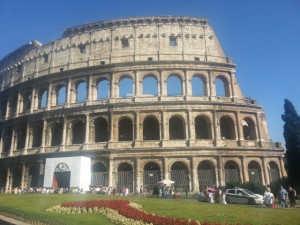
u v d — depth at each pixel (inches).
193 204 1569.9
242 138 2881.4
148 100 2910.9
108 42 3218.5
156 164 2736.2
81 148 2866.6
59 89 3297.2
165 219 943.0
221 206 1494.8
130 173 2709.2
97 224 940.0
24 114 3378.4
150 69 3024.1
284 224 959.0
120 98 2947.8
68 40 3383.4
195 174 2662.4
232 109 2923.2
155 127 2992.1
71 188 2554.1
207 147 2728.8
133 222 957.8
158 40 3157.0
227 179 2709.2
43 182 2682.1
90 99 3024.1
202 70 3051.2
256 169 2849.4
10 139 3494.1
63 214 1144.2
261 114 3034.0
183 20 3223.4
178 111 2851.9
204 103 2871.6
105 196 2016.5
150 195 2432.3
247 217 1098.7
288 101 2930.6
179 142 2765.7
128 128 3011.8
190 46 3152.1
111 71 3056.1
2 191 3127.5
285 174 2891.2
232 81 3078.2
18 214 1037.2
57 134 3174.2
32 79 3390.7
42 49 3538.4
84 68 3127.5
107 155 2753.4
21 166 3097.9
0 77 4005.9
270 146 2942.9
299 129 2783.0
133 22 3230.8
